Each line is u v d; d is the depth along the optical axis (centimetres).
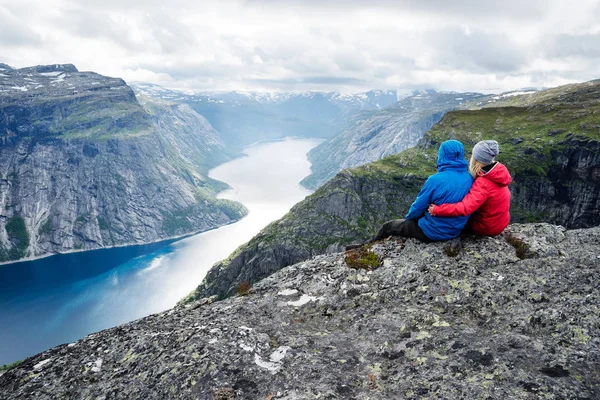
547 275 291
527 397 196
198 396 226
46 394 254
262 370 241
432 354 241
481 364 224
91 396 245
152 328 306
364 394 218
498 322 263
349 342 267
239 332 276
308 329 291
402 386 220
